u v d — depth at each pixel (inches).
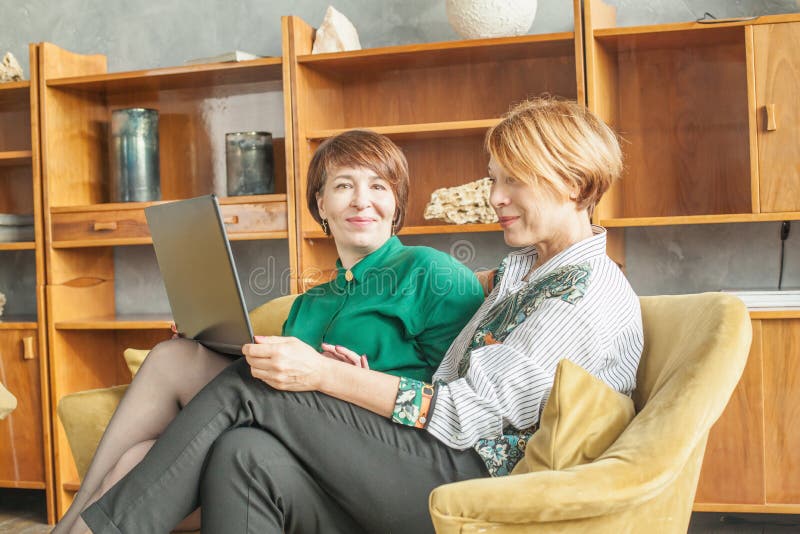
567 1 117.6
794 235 111.2
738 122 111.6
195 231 57.4
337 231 74.7
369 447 53.4
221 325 59.7
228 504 50.3
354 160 73.7
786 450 96.3
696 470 53.5
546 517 43.4
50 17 137.8
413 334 67.7
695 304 58.5
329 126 121.2
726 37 106.7
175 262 62.9
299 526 54.2
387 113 124.0
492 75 119.4
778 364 96.5
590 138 59.0
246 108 129.7
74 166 127.3
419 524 53.6
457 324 68.2
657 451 45.8
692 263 114.9
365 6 124.5
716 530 104.0
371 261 72.6
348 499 53.7
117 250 137.1
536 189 58.8
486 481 44.9
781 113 97.9
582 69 102.9
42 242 122.6
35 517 122.0
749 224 112.7
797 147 97.5
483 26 107.9
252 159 118.6
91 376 128.9
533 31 119.1
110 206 120.0
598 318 54.4
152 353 65.6
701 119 113.1
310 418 53.2
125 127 123.1
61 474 120.0
